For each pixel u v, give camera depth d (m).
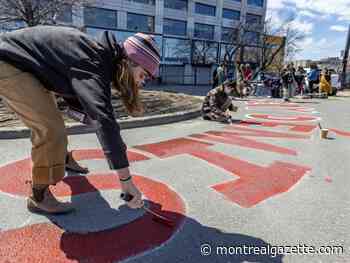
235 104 12.05
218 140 5.39
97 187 3.07
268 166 4.03
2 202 2.66
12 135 4.61
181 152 4.51
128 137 5.29
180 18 39.22
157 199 2.91
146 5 35.88
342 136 6.07
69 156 3.32
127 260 2.01
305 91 17.20
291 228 2.49
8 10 8.27
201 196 3.03
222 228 2.46
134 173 3.57
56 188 3.00
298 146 5.16
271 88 15.91
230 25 43.44
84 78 1.90
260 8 47.19
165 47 33.41
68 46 1.95
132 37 2.05
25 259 1.95
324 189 3.31
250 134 6.04
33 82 2.06
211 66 36.34
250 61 37.91
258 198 3.04
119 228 2.37
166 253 2.11
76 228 2.33
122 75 2.04
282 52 39.25
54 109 2.19
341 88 23.36
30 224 2.35
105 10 32.75
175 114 7.09
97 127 1.87
